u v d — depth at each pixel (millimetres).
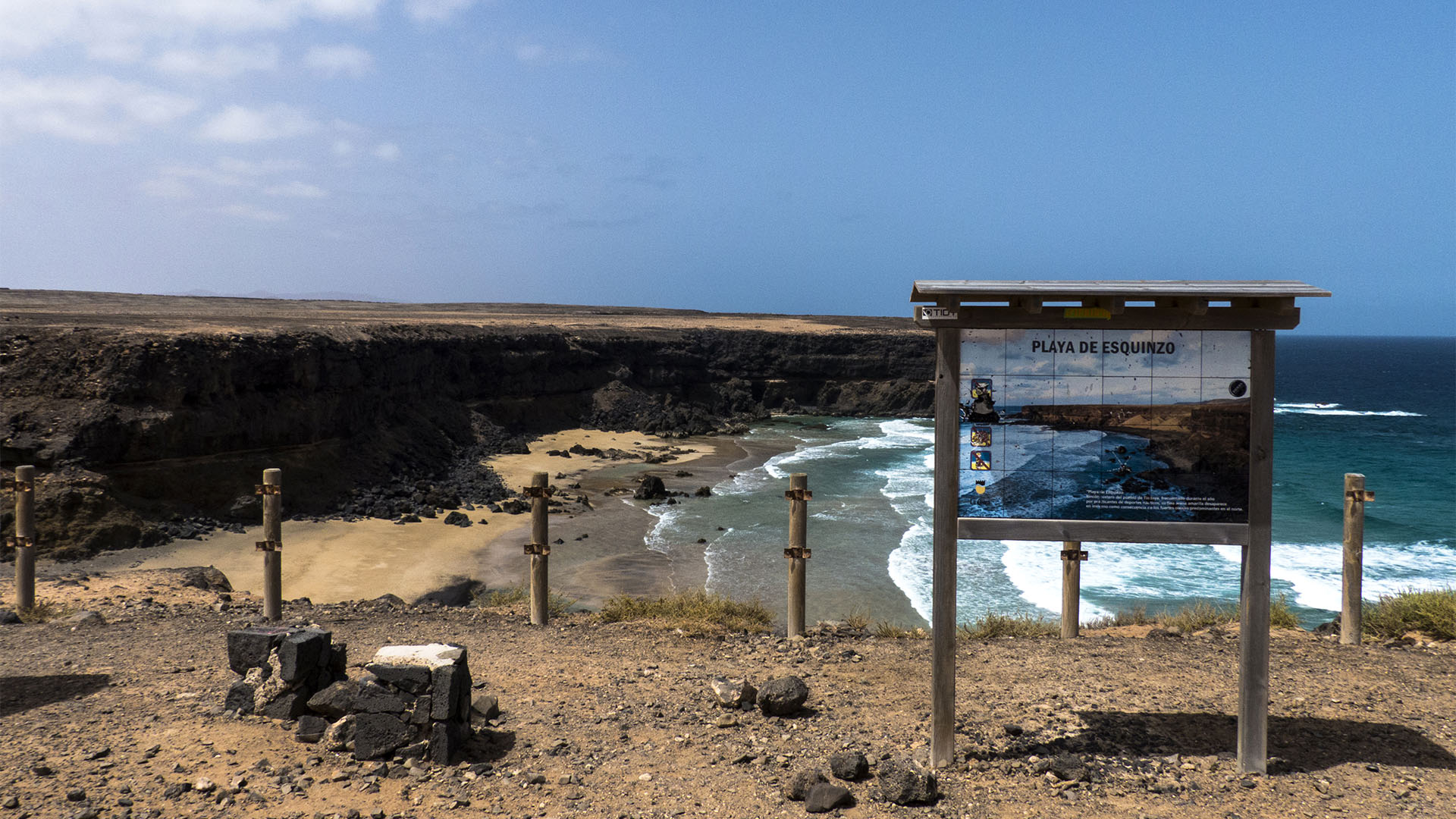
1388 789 5797
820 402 91625
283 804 5652
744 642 10203
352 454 38125
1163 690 7879
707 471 48594
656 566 26656
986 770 6203
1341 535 34781
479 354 58812
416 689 6410
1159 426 6043
